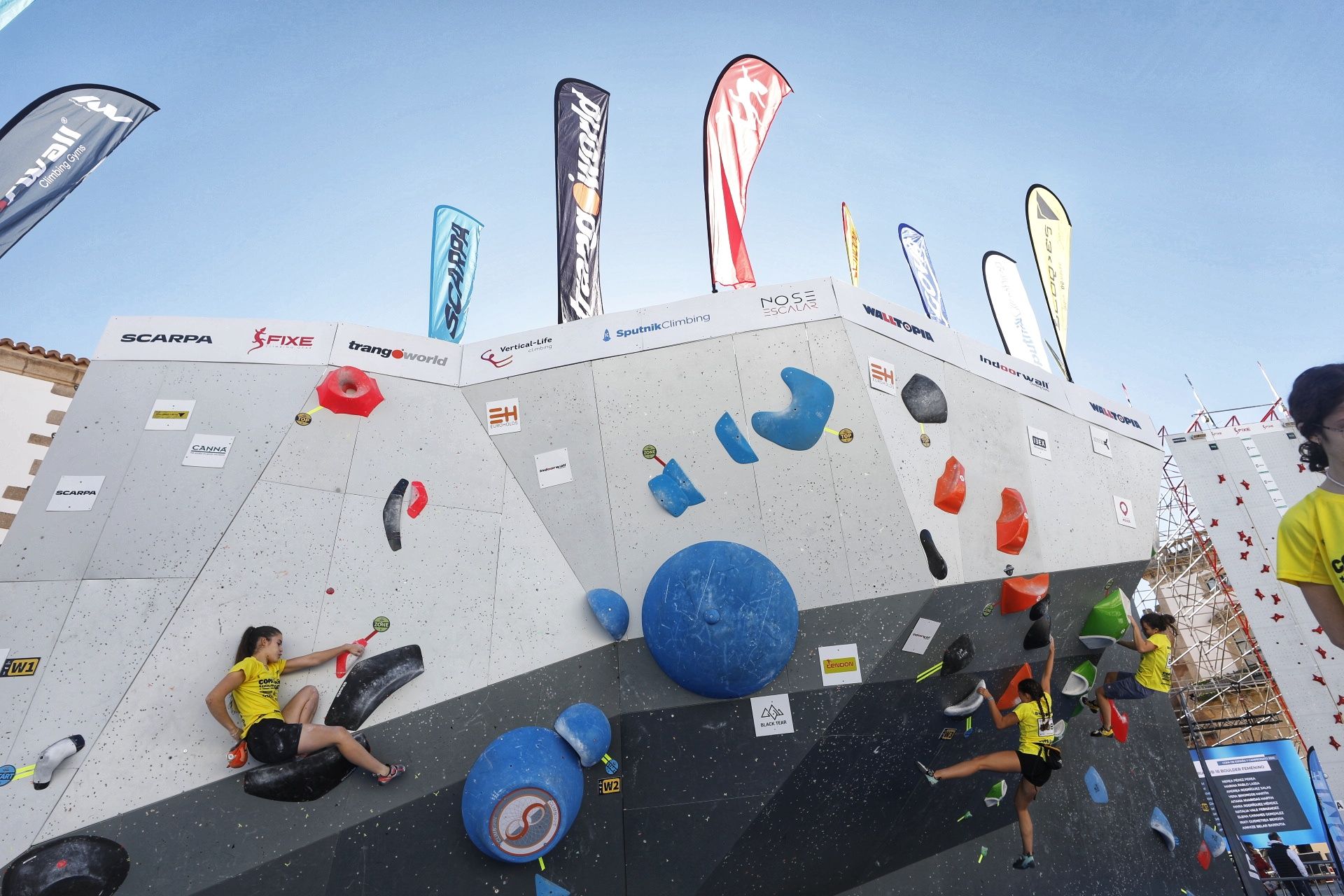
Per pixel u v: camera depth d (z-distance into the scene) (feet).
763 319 25.05
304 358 24.66
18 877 18.31
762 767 22.13
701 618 21.16
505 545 23.34
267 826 19.65
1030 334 38.40
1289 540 10.50
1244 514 68.59
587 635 22.56
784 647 21.67
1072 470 28.63
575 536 23.54
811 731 22.18
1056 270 39.68
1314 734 61.77
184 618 21.35
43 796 19.13
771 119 32.96
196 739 20.18
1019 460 27.04
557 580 23.09
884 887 26.37
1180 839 31.89
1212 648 80.53
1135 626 28.94
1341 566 9.88
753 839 22.52
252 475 23.08
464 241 34.47
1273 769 57.72
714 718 22.07
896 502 23.26
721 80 32.17
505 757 19.98
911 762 24.58
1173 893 30.37
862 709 22.61
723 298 25.55
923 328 26.78
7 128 31.78
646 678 22.21
